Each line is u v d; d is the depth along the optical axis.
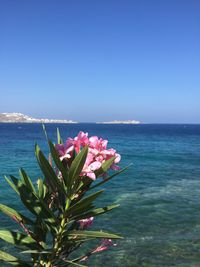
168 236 13.52
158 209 17.56
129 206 18.02
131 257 11.38
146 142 76.19
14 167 31.02
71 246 2.65
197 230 14.33
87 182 2.46
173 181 26.80
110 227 14.32
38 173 27.62
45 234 2.68
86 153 2.28
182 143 74.75
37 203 2.54
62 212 2.54
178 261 11.22
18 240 2.57
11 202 17.67
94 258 11.17
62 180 2.58
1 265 9.45
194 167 35.97
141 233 13.76
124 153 50.06
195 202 19.41
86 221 2.80
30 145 57.03
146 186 24.23
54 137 81.75
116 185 24.05
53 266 2.64
